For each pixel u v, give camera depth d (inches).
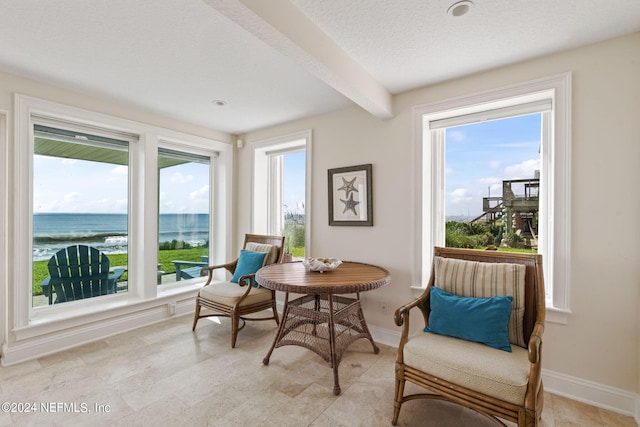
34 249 103.0
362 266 107.1
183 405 72.5
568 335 77.2
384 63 84.9
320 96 108.3
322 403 73.6
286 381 82.9
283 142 139.6
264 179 156.8
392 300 106.8
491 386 55.1
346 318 92.6
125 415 68.9
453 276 76.0
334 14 64.8
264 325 125.4
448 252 83.6
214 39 74.0
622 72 71.6
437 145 105.9
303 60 68.8
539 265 69.3
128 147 126.1
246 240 141.6
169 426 65.6
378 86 96.2
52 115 100.9
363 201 113.1
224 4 51.6
